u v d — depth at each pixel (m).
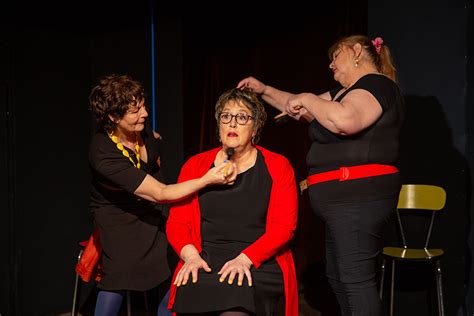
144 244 2.46
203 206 2.13
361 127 2.06
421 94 3.07
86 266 2.67
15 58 3.30
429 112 3.05
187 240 2.13
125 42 3.81
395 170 2.20
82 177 3.70
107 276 2.42
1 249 3.27
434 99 3.03
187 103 3.86
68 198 3.61
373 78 2.15
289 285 2.11
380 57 2.33
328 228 2.31
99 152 2.34
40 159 3.45
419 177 3.10
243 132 2.09
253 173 2.14
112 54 3.78
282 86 3.96
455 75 2.97
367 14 3.45
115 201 2.45
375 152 2.12
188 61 3.88
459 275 3.01
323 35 3.81
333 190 2.17
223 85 4.02
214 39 4.00
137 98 2.34
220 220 2.11
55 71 3.54
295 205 2.14
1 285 3.27
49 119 3.50
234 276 1.94
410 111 3.11
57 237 3.55
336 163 2.18
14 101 3.29
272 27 3.97
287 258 2.16
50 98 3.50
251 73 4.03
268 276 2.05
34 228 3.42
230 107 2.10
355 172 2.13
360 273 2.16
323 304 3.56
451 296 3.04
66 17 3.56
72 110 3.64
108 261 2.44
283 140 4.04
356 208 2.15
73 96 3.65
